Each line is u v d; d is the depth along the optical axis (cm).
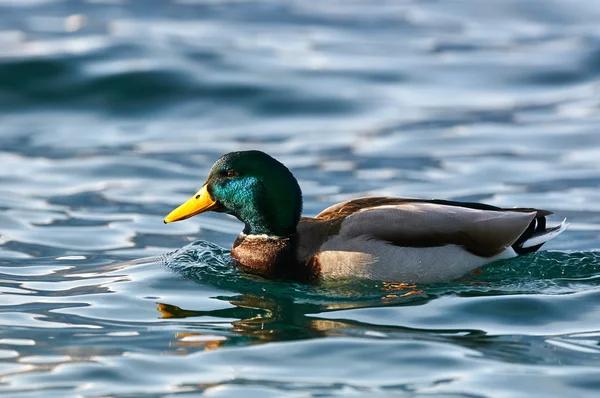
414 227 1154
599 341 966
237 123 2039
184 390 855
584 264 1205
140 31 2483
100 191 1630
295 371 895
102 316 1053
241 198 1195
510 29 2681
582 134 1939
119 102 2091
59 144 1888
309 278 1170
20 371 897
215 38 2489
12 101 2078
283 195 1185
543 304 1073
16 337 986
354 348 947
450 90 2228
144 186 1662
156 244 1373
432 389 853
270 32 2603
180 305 1089
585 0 2900
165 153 1844
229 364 912
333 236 1170
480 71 2345
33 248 1344
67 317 1050
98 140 1917
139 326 1019
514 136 1939
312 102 2127
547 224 1462
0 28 2516
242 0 2959
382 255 1145
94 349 952
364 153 1852
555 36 2600
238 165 1195
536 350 942
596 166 1755
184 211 1220
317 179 1705
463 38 2603
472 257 1169
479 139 1922
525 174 1717
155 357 929
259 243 1203
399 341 964
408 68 2353
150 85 2147
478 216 1176
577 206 1551
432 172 1738
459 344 958
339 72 2297
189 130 1994
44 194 1606
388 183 1678
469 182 1677
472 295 1107
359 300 1102
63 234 1409
